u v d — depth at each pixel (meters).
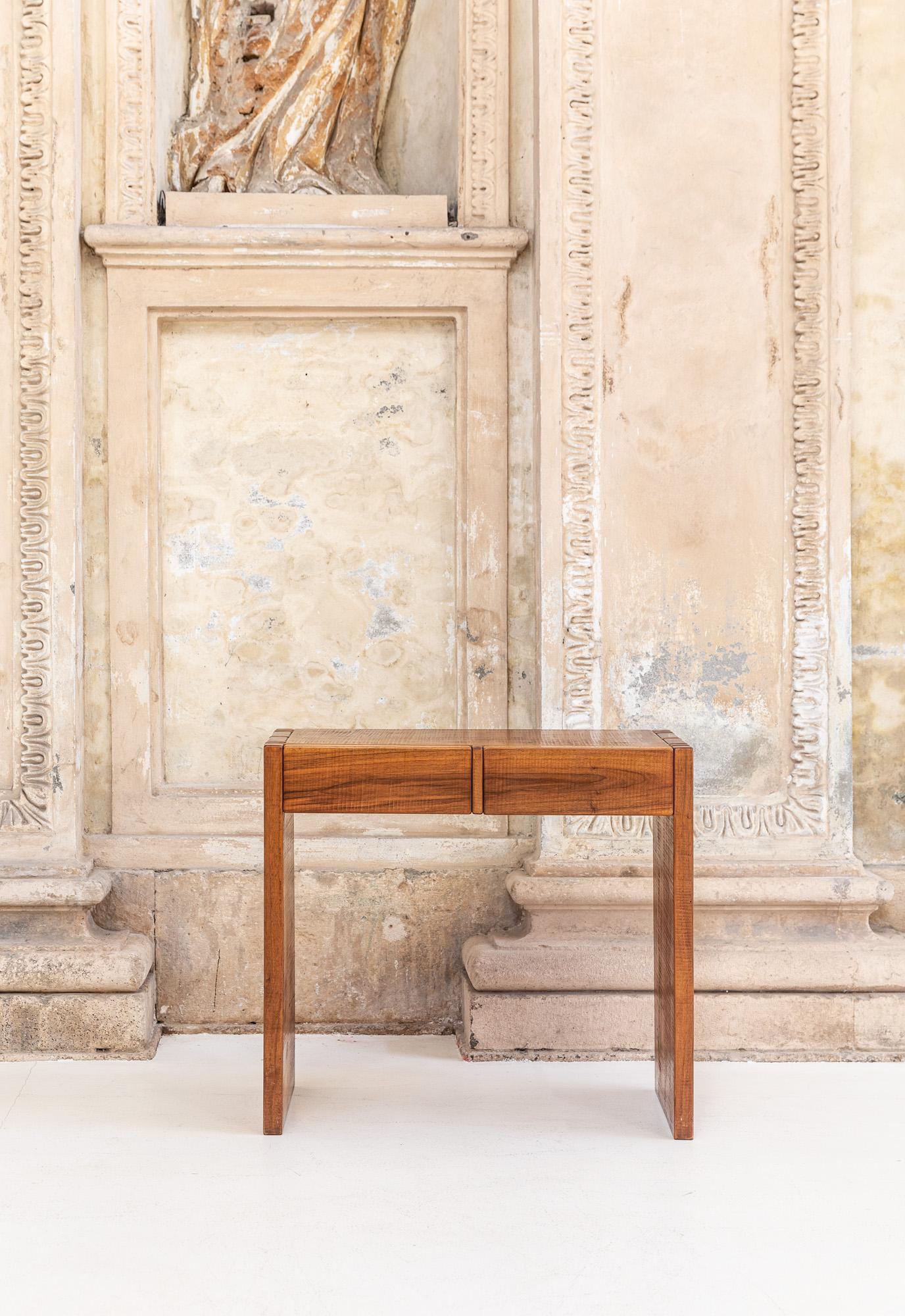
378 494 3.45
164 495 3.41
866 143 3.33
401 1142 2.47
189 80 3.70
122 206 3.35
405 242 3.32
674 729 3.29
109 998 3.06
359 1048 3.17
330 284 3.36
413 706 3.46
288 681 3.44
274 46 3.64
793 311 3.28
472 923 3.32
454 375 3.44
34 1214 2.13
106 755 3.34
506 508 3.38
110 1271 1.92
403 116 3.79
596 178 3.27
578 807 2.47
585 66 3.26
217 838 3.31
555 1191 2.23
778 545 3.29
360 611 3.45
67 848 3.21
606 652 3.29
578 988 3.10
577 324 3.26
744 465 3.29
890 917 3.32
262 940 3.28
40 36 3.20
